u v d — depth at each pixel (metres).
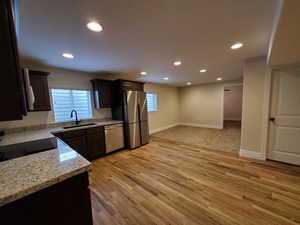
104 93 3.74
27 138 2.00
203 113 6.75
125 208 1.69
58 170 0.89
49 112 3.04
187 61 2.87
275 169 2.48
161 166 2.78
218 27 1.60
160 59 2.69
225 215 1.54
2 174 0.85
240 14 1.36
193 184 2.13
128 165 2.88
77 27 1.51
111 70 3.49
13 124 2.59
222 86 6.05
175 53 2.39
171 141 4.54
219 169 2.56
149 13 1.31
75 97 3.48
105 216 1.58
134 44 1.98
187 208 1.66
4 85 0.73
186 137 4.96
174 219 1.51
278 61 2.29
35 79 2.58
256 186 2.02
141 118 4.11
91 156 3.15
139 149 3.87
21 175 0.83
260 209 1.60
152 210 1.65
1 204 0.64
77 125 3.29
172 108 7.14
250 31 1.70
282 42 1.50
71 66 3.00
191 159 3.06
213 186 2.06
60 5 1.14
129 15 1.33
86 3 1.14
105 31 1.61
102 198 1.88
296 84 2.47
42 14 1.26
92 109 3.76
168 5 1.20
